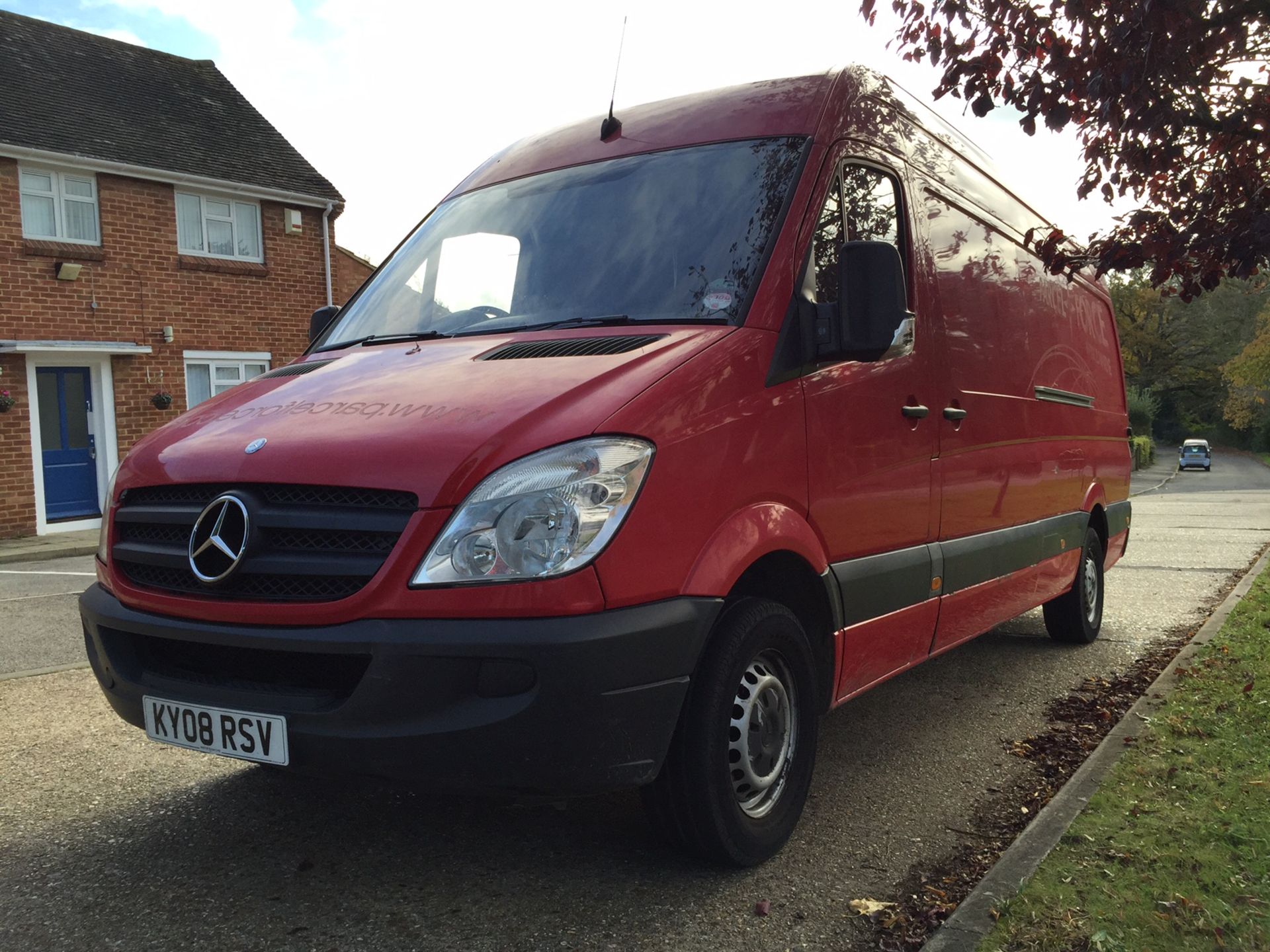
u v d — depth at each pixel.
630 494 2.67
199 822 3.55
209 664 2.92
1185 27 3.37
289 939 2.72
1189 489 41.62
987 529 4.72
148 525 3.05
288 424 3.00
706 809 2.94
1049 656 6.21
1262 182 3.92
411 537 2.57
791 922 2.82
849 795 3.84
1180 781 3.56
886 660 3.84
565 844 3.34
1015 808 3.71
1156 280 4.13
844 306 3.18
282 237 18.50
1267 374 65.50
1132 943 2.47
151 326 16.61
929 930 2.75
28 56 17.20
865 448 3.62
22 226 15.13
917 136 4.45
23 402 15.16
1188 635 6.79
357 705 2.57
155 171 16.41
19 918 2.85
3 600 9.12
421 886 3.04
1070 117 3.95
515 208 4.07
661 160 3.88
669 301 3.39
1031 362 5.41
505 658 2.50
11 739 4.53
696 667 2.88
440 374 3.16
